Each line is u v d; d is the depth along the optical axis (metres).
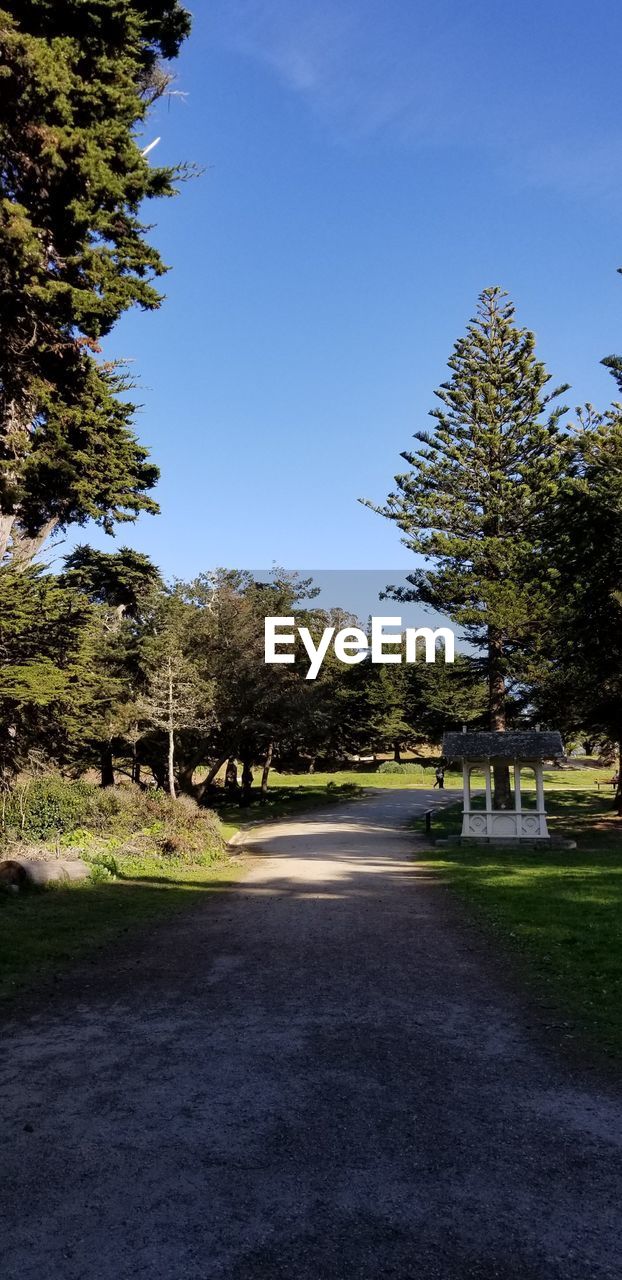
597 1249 3.39
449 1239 3.45
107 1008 7.13
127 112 13.09
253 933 10.59
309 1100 5.02
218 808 41.81
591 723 28.88
